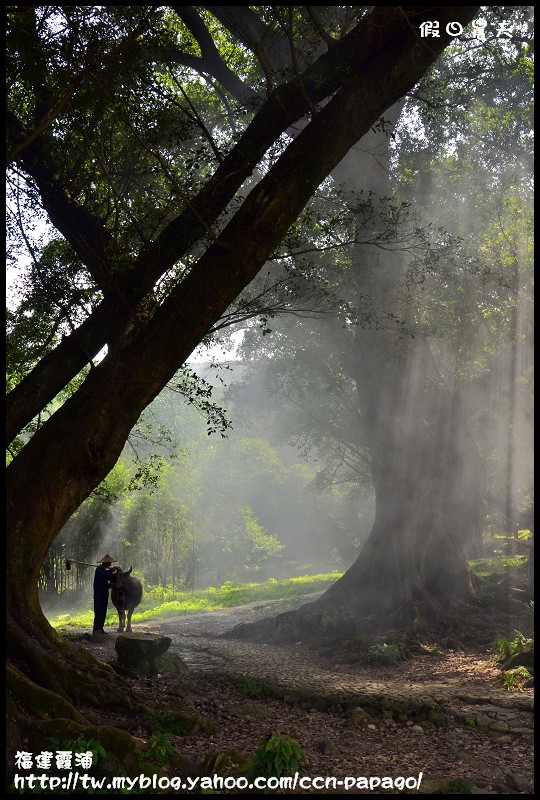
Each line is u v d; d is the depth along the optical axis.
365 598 14.93
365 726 8.00
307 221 11.91
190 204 8.90
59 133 10.88
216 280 8.82
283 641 14.38
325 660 12.18
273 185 9.08
